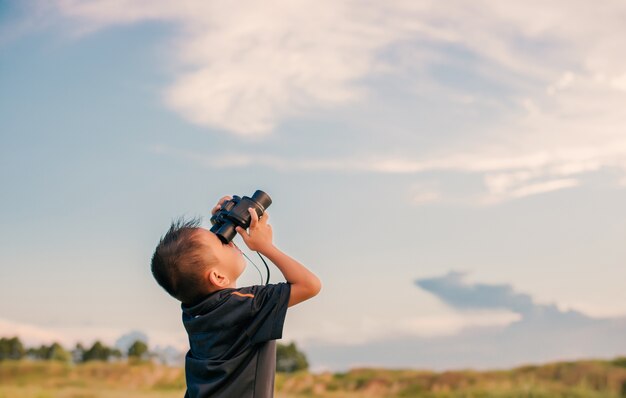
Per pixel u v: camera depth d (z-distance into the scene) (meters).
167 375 9.94
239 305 2.02
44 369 10.16
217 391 1.99
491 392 9.88
